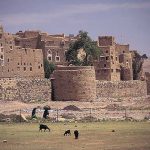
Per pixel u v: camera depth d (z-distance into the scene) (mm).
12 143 86938
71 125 113688
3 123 118938
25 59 196625
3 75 187500
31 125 114188
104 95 192625
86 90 174750
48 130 103688
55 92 177750
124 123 117625
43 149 80438
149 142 86875
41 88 175625
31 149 80625
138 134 96938
